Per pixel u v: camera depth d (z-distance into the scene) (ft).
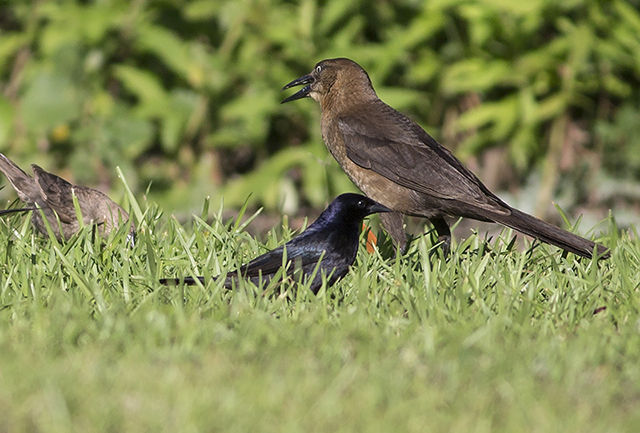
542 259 36.04
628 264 34.76
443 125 58.03
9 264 32.81
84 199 38.19
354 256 32.22
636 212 57.52
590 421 21.98
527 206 56.59
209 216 54.54
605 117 57.62
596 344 26.21
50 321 27.27
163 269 33.78
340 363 25.14
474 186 36.37
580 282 32.48
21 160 54.39
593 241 37.88
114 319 27.55
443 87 55.77
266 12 55.31
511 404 22.63
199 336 26.45
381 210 32.09
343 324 27.81
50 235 34.32
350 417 21.72
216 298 30.12
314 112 55.06
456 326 27.86
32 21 55.88
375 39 57.93
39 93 54.08
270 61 55.47
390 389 23.11
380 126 38.24
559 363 24.94
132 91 56.18
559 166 57.52
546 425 21.39
